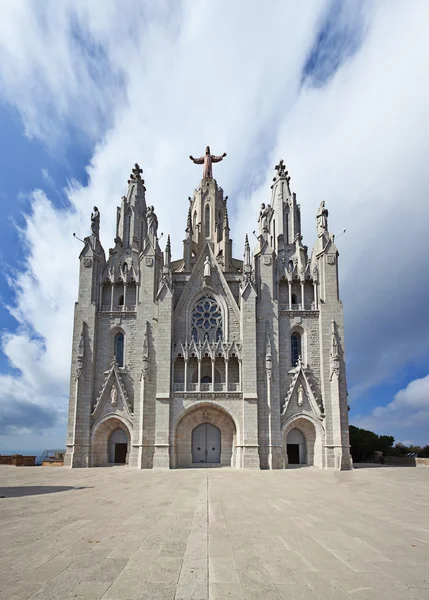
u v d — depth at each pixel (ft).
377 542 46.83
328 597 31.53
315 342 174.40
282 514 63.41
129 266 186.29
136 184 202.90
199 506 70.28
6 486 99.40
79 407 167.12
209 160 259.19
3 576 35.40
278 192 201.36
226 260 216.74
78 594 31.58
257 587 33.40
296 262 186.80
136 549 43.47
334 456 160.76
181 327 177.17
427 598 31.40
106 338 177.58
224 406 164.55
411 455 244.01
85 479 117.08
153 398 165.99
